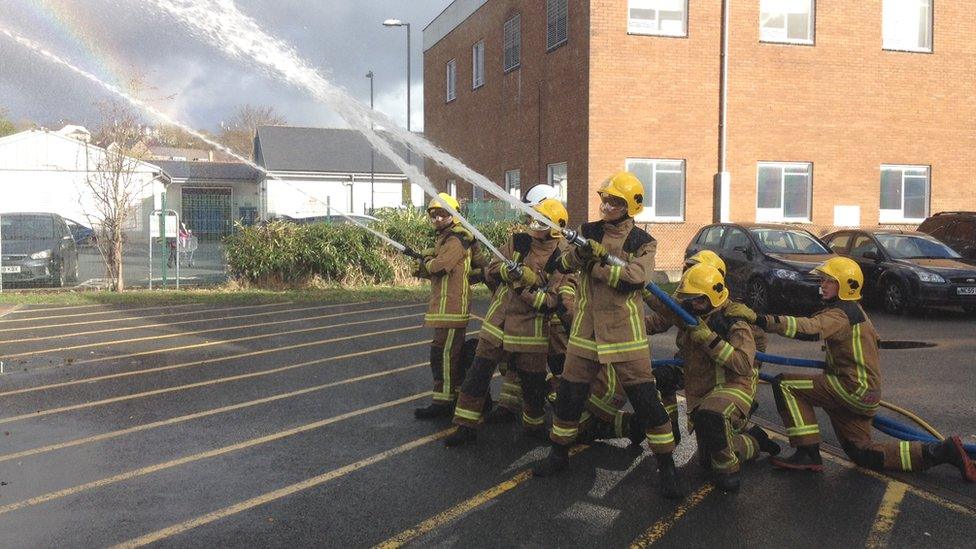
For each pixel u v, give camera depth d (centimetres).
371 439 588
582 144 1875
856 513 454
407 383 771
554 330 595
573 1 1906
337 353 930
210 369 835
